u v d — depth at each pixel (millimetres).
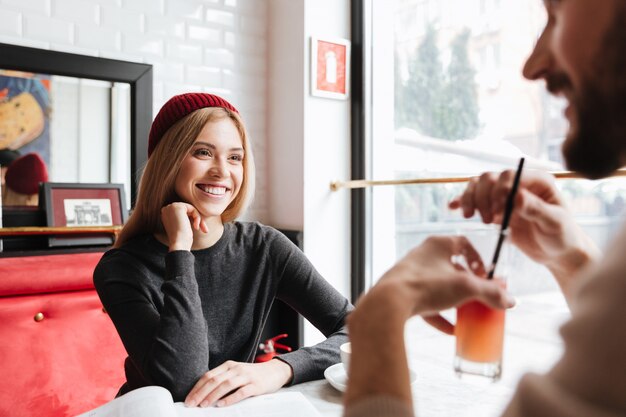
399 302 436
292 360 1155
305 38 2543
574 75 379
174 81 2471
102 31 2279
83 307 1710
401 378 391
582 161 392
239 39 2664
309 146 2572
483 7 2105
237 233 1513
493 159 2064
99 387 1673
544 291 1840
